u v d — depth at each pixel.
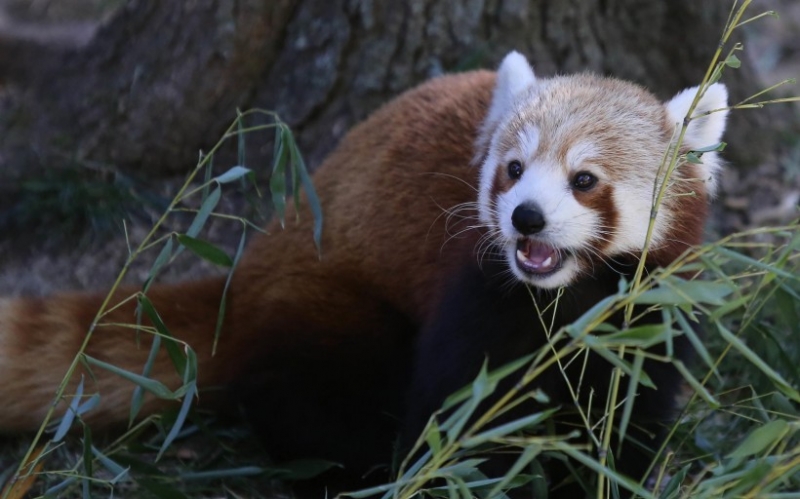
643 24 10.09
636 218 6.37
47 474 6.52
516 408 6.77
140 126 10.09
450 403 5.18
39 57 11.73
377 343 7.63
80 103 10.34
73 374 7.52
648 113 6.68
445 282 7.05
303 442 7.50
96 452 6.31
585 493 7.10
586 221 6.20
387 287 7.54
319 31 9.77
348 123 9.73
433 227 7.30
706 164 6.75
